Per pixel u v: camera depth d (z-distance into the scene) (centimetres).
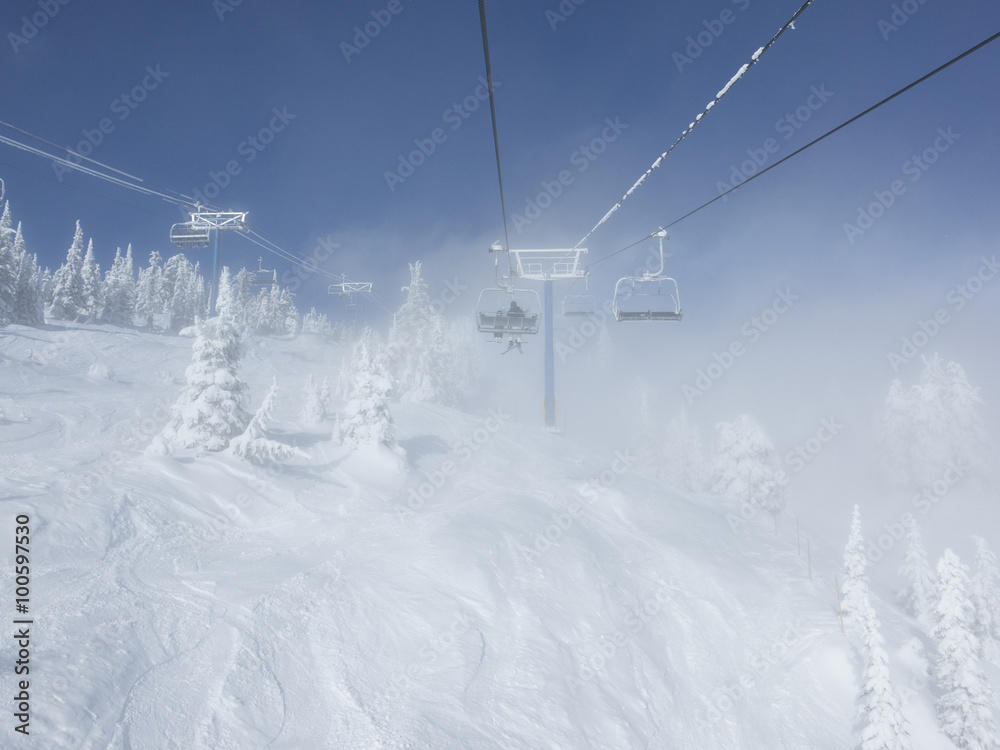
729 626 1933
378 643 1220
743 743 1394
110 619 988
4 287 5597
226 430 2161
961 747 1504
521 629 1438
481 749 994
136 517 1520
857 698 1481
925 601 2606
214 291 3694
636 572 2147
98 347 5566
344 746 905
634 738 1230
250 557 1505
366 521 1991
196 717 837
